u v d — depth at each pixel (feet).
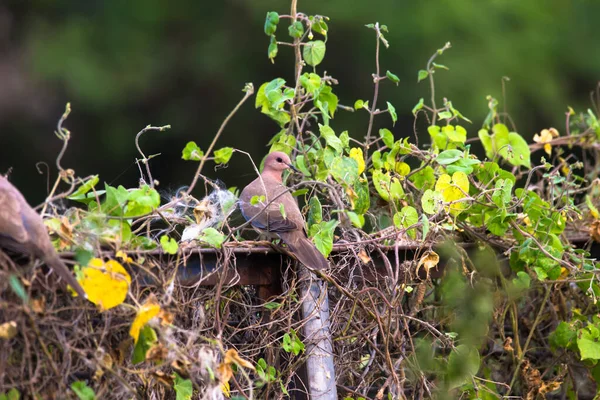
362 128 81.97
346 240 28.96
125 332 23.27
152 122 87.71
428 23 81.46
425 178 30.89
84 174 88.69
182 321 24.79
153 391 24.26
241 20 87.30
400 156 31.22
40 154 87.92
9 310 21.30
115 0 88.43
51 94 86.99
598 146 37.17
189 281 24.82
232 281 25.88
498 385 32.27
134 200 23.71
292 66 87.40
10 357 21.84
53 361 22.20
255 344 26.94
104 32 88.12
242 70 87.30
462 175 29.22
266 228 28.76
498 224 29.58
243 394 25.49
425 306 31.27
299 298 27.22
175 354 22.80
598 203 34.37
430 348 30.35
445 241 29.78
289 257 27.12
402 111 81.46
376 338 29.48
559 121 82.53
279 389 26.99
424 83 80.89
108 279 21.94
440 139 32.42
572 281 29.73
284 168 31.73
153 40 88.17
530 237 29.27
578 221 33.76
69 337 22.47
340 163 28.50
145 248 24.07
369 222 32.89
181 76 87.61
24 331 21.61
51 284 22.11
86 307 22.58
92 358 22.70
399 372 29.63
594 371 30.66
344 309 28.68
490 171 30.50
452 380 29.25
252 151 87.10
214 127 87.20
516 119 81.30
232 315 27.12
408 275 28.35
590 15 85.40
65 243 22.77
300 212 30.53
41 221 21.54
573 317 31.73
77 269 21.89
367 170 32.19
